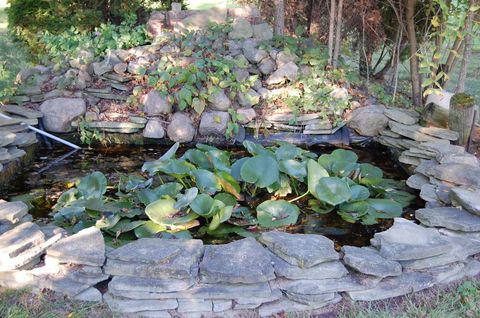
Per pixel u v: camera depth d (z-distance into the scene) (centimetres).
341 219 331
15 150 400
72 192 330
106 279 232
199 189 338
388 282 239
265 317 227
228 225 315
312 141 482
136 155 453
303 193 369
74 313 219
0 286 233
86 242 241
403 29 527
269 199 359
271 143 479
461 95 415
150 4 640
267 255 240
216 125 474
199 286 228
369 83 544
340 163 371
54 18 582
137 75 503
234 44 525
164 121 481
